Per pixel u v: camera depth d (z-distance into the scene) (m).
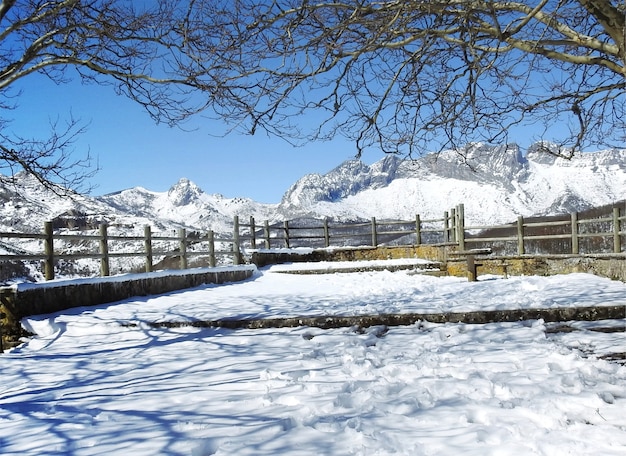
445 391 3.75
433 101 4.90
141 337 6.46
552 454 2.62
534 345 5.08
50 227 8.01
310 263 16.66
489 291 9.54
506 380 3.90
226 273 12.97
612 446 2.68
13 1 5.71
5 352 6.19
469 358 4.59
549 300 7.25
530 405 3.28
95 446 3.04
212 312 7.54
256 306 8.19
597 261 11.70
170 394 4.04
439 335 5.77
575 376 3.88
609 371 4.13
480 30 4.04
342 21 4.09
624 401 3.41
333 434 3.04
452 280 12.73
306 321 6.66
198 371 4.75
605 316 6.35
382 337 5.94
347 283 12.62
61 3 6.32
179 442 3.00
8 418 3.69
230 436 3.06
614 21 3.57
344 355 4.95
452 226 16.75
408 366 4.43
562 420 3.05
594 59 3.95
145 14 6.48
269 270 15.65
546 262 13.27
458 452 2.70
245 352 5.44
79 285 7.95
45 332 6.73
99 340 6.42
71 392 4.30
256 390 4.03
